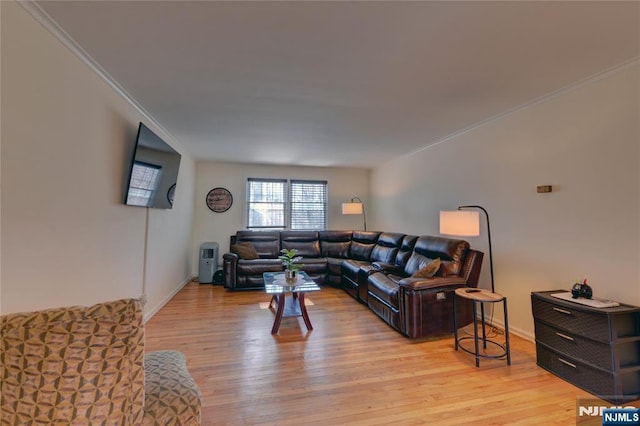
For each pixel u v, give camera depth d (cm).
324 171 637
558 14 152
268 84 235
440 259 327
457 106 281
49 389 83
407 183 502
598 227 221
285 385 204
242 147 452
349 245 557
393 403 185
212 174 575
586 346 196
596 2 143
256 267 464
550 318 221
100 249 221
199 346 263
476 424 166
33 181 156
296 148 458
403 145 435
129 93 252
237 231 562
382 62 201
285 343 272
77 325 87
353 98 262
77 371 85
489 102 271
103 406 88
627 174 204
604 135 218
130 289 276
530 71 213
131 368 93
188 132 369
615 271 210
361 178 658
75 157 190
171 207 386
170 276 410
